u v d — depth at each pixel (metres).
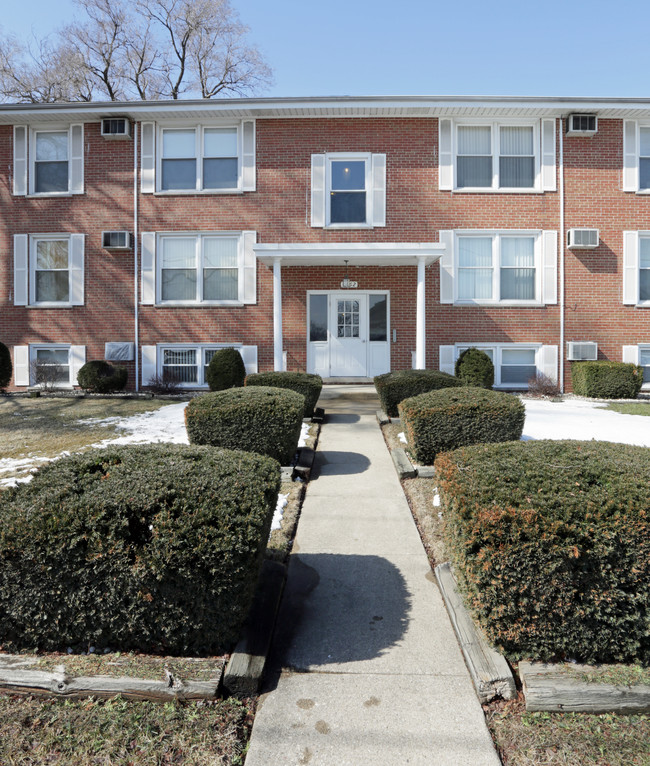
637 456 3.13
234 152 12.24
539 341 12.07
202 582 2.53
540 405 10.27
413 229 12.03
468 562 2.66
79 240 12.20
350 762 2.11
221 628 2.62
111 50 22.48
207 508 2.63
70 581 2.57
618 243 12.01
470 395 5.97
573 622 2.55
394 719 2.34
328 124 11.98
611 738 2.22
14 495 2.82
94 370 11.41
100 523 2.54
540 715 2.35
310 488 5.31
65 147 12.40
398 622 3.10
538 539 2.47
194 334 12.19
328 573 3.66
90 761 2.10
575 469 2.90
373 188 11.98
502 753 2.16
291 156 12.01
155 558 2.47
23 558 2.52
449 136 11.95
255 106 11.59
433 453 5.69
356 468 5.93
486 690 2.44
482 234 12.09
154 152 12.16
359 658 2.77
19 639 2.68
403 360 12.14
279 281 11.02
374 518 4.59
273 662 2.73
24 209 12.29
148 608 2.57
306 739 2.23
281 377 8.02
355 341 12.21
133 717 2.32
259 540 2.65
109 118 12.02
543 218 12.04
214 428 5.54
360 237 12.02
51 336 12.30
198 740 2.21
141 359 12.21
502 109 11.62
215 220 12.12
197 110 11.71
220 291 12.31
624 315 12.02
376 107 11.58
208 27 22.72
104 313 12.23
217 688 2.43
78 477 2.95
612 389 11.14
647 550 2.46
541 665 2.56
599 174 11.98
